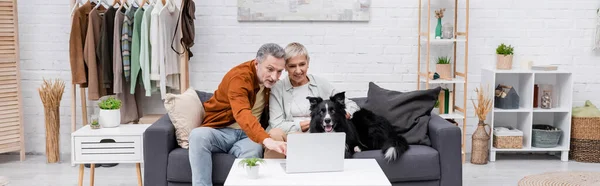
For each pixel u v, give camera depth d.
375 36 4.57
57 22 4.52
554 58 4.64
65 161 4.45
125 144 3.30
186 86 4.37
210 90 4.59
